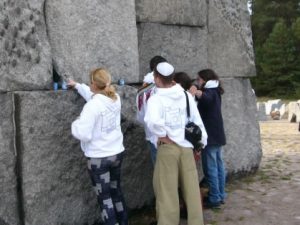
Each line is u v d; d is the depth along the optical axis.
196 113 4.22
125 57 4.79
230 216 4.98
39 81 4.00
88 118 3.73
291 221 4.82
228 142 6.49
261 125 15.20
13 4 3.82
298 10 42.25
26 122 3.87
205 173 5.22
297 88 34.78
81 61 4.39
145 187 5.01
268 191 5.96
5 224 3.79
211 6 6.25
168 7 5.43
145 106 4.34
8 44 3.77
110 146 3.89
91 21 4.47
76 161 4.27
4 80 3.75
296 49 36.47
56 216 4.12
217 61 6.38
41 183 3.99
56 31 4.20
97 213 4.50
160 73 4.02
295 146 9.69
